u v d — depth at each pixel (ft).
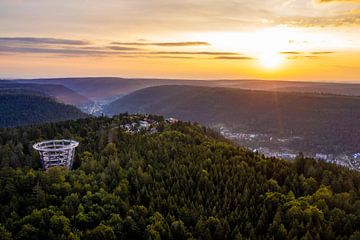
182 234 227.40
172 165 333.42
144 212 250.98
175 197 270.46
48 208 251.39
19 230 230.68
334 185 305.12
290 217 242.78
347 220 235.61
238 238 214.90
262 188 287.07
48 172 305.53
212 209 257.96
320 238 218.38
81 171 321.93
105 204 258.57
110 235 224.33
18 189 282.56
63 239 216.54
